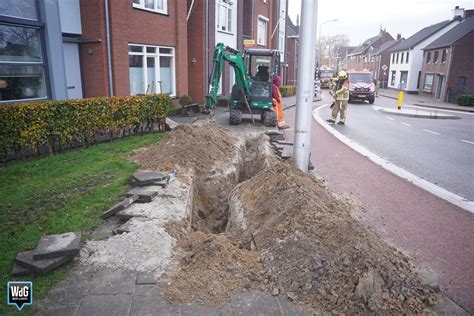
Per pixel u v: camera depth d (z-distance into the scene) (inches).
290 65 1859.0
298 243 154.4
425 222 225.0
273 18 1328.7
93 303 131.1
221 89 868.0
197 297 135.4
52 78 425.4
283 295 138.0
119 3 505.7
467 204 256.8
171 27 641.6
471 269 171.2
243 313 128.4
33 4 401.7
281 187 209.0
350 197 265.4
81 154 324.8
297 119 279.9
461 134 592.1
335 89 689.6
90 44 494.9
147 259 157.5
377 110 988.6
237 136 446.9
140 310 128.2
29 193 228.5
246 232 193.5
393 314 128.2
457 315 132.5
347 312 129.5
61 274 147.1
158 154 307.4
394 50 2222.0
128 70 537.0
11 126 287.6
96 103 359.9
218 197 298.0
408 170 354.3
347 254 147.0
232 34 917.2
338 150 435.2
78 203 212.7
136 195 215.6
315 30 265.3
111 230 184.5
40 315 124.7
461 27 1574.8
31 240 170.7
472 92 1434.5
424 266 171.5
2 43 379.2
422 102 1405.0
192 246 169.8
